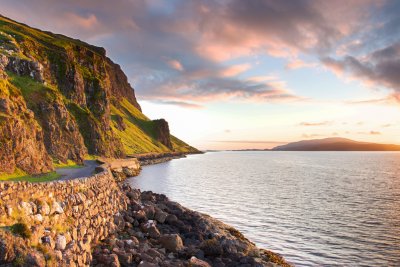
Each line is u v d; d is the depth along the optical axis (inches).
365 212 2517.2
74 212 816.9
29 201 646.5
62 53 5708.7
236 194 3363.7
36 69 3841.0
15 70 3673.7
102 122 6254.9
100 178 1225.4
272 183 4500.5
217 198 3080.7
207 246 1076.5
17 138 1953.7
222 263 1010.1
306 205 2790.4
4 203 571.5
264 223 2100.1
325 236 1822.1
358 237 1811.0
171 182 4362.7
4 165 1764.3
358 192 3644.2
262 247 1598.2
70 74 5600.4
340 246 1643.7
